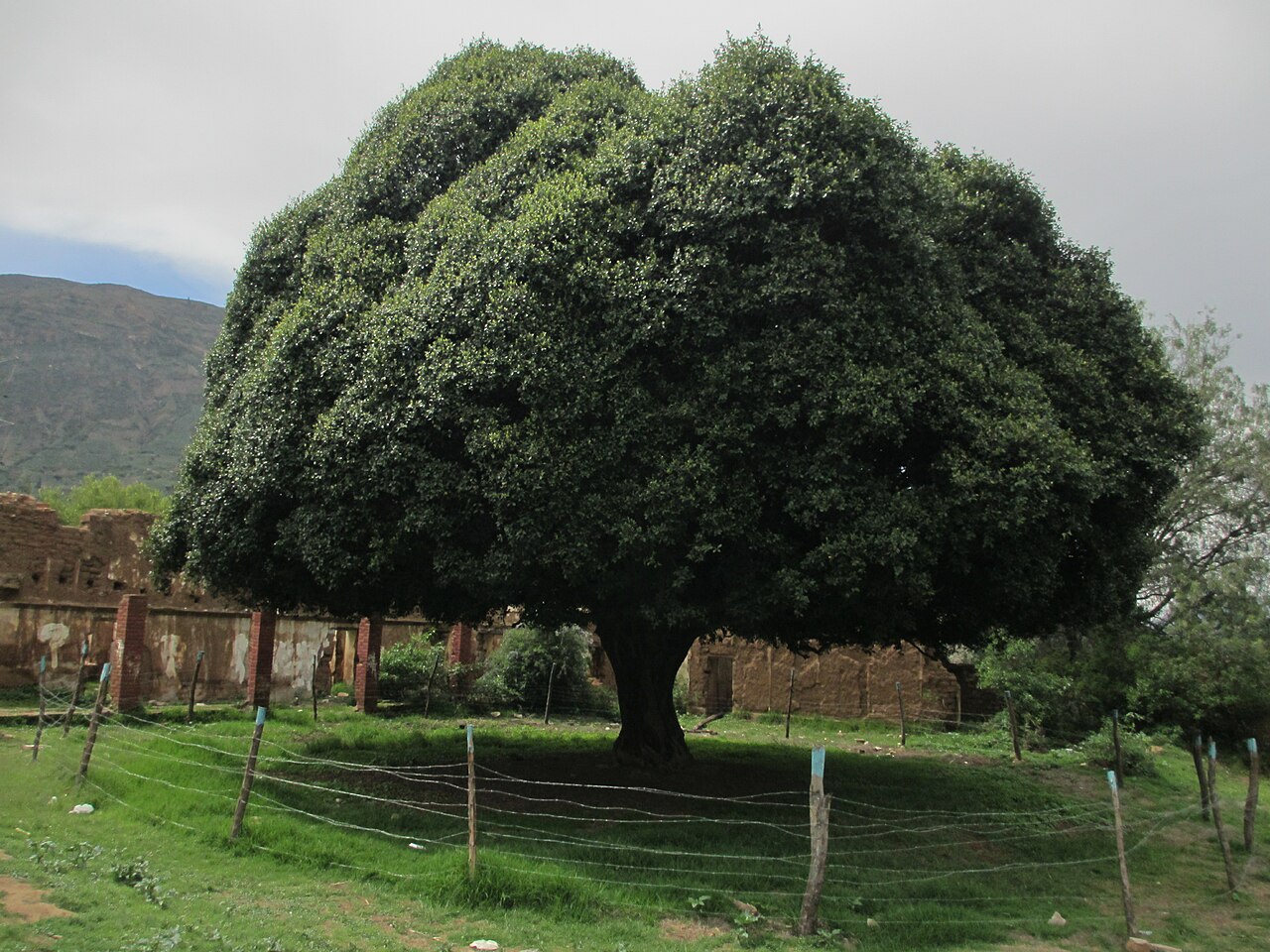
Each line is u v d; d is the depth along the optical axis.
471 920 8.00
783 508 11.55
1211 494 28.59
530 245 11.05
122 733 16.62
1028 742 23.59
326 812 11.60
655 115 12.23
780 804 13.63
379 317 11.84
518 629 29.48
